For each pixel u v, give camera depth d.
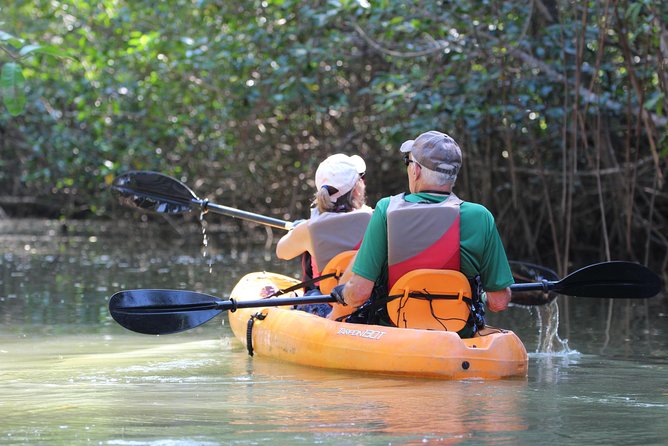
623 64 26.38
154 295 13.88
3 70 13.82
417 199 12.93
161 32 32.81
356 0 26.23
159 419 9.73
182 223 47.22
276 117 37.91
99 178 42.31
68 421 9.65
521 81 28.28
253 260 32.28
